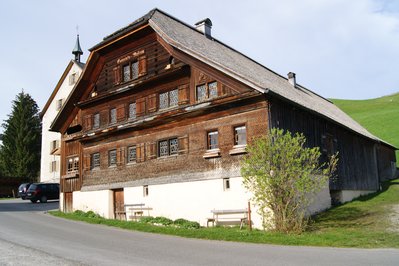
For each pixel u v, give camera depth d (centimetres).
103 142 2570
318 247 1228
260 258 1059
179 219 1936
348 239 1326
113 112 2548
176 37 2148
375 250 1155
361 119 6397
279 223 1520
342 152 2455
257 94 1747
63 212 2578
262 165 1548
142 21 2261
